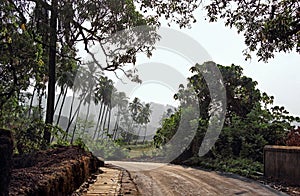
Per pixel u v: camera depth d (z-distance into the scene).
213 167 14.98
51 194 5.06
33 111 10.67
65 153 9.60
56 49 14.66
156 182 10.12
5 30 9.62
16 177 4.93
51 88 14.00
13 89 9.97
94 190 8.19
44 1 12.95
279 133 17.67
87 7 13.75
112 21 14.87
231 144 17.73
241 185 10.06
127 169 13.23
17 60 10.09
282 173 11.44
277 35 9.31
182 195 8.25
